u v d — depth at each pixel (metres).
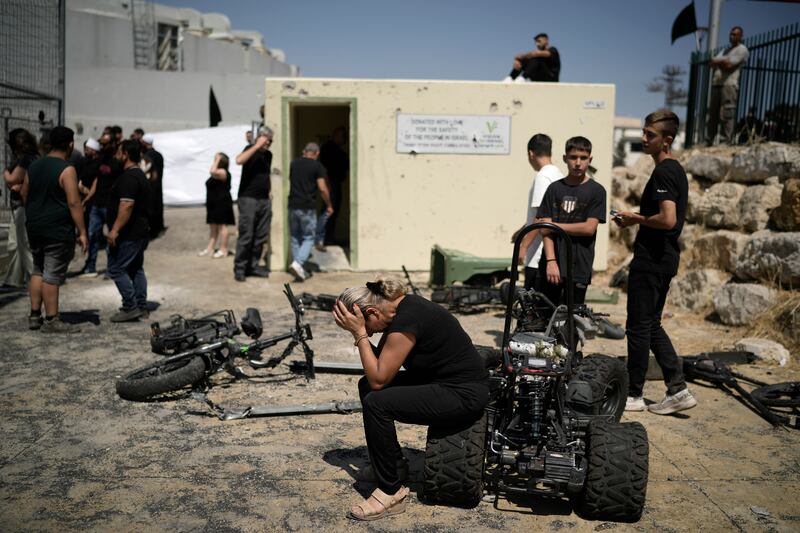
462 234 10.26
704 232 8.80
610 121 10.17
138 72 21.94
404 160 10.09
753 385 5.42
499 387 3.60
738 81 10.12
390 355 3.28
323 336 6.64
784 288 6.81
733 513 3.42
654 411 4.79
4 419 4.47
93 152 9.23
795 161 8.03
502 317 7.58
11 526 3.19
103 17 24.06
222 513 3.35
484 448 3.35
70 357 5.78
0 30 10.89
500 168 10.17
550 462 3.23
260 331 5.77
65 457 3.94
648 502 3.53
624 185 11.15
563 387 3.53
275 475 3.76
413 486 3.69
